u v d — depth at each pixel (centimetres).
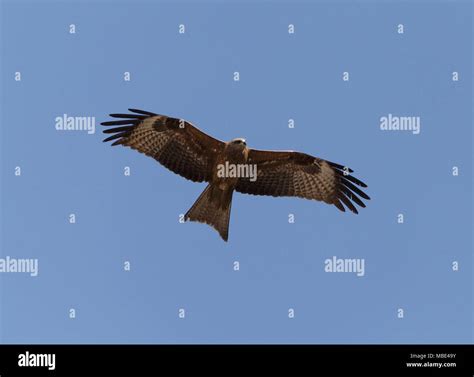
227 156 1402
